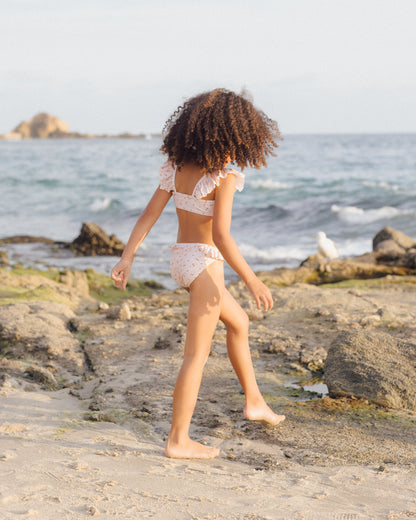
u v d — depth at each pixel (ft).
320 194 90.02
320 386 14.19
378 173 132.87
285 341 17.33
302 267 36.52
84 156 263.90
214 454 10.34
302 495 8.48
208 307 10.18
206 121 9.81
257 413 11.55
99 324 19.72
